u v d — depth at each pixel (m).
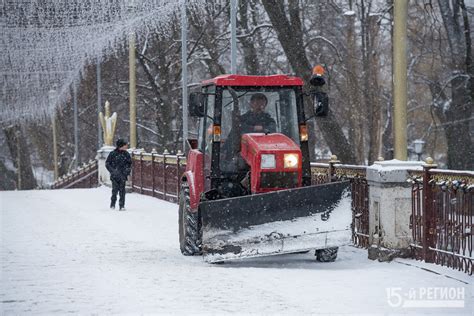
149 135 66.50
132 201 32.12
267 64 50.75
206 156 15.97
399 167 15.12
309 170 15.45
